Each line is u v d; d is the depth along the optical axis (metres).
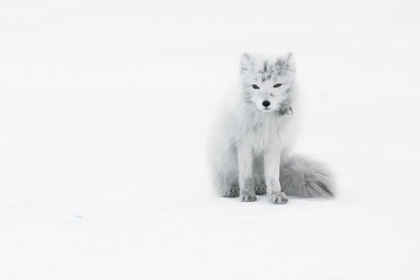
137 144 16.52
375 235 7.33
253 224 8.00
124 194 10.41
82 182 11.66
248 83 9.33
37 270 6.45
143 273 6.27
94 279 6.12
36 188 11.08
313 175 9.73
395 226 7.70
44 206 9.52
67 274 6.30
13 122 20.22
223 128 9.86
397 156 13.49
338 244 7.03
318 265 6.35
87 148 15.91
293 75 9.45
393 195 9.69
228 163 10.12
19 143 16.62
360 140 15.98
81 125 19.72
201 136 17.72
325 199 9.60
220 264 6.47
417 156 13.43
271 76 9.13
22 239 7.69
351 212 8.49
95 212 9.01
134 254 6.93
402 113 20.31
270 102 9.01
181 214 8.69
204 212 8.77
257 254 6.77
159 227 8.04
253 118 9.44
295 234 7.48
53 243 7.47
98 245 7.34
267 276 6.07
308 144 15.62
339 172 11.98
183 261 6.62
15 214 9.03
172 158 14.56
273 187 9.48
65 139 17.25
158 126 19.47
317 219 8.13
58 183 11.59
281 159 10.20
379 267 6.23
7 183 11.64
